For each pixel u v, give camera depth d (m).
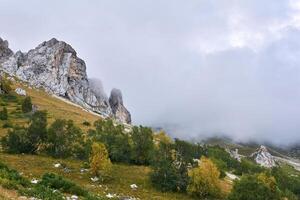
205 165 63.41
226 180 81.62
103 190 52.62
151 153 69.44
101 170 60.72
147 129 78.50
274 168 105.12
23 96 169.62
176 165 64.69
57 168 61.53
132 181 62.09
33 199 30.52
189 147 68.12
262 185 63.06
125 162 74.38
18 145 70.88
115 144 76.44
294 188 94.12
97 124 95.94
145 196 54.72
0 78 165.12
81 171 62.06
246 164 110.25
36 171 56.84
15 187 32.66
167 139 86.88
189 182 61.94
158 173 62.62
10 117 114.38
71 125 78.75
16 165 59.16
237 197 60.41
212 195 62.44
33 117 79.75
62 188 40.50
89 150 70.06
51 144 72.88
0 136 88.00
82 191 41.06
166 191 60.91
